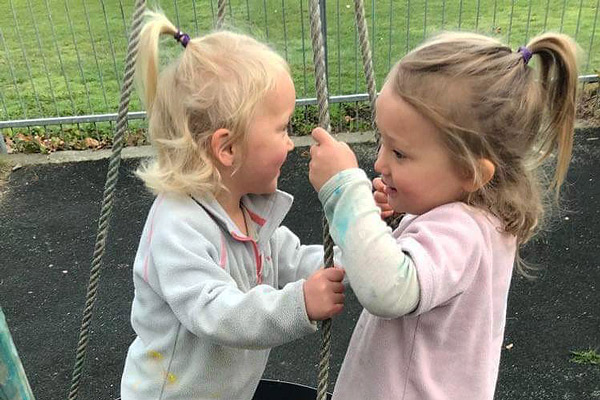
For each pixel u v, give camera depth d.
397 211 1.39
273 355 3.14
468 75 1.25
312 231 4.10
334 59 6.23
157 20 1.54
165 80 1.50
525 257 3.68
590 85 5.54
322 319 1.38
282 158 1.51
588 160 4.70
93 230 4.20
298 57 6.27
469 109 1.25
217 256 1.50
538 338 3.14
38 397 2.98
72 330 3.36
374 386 1.45
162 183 1.46
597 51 5.77
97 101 5.91
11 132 5.44
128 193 4.60
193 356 1.60
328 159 1.34
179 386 1.62
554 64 1.41
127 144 5.30
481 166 1.28
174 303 1.42
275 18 6.83
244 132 1.44
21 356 3.20
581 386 2.88
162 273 1.44
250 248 1.62
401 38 6.30
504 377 2.94
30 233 4.20
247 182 1.52
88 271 3.80
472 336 1.37
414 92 1.26
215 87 1.43
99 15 7.52
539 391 2.87
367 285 1.21
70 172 4.93
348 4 7.18
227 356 1.63
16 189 4.73
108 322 3.39
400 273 1.20
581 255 3.68
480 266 1.32
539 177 1.67
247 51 1.49
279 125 1.49
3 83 6.32
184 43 1.56
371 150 5.08
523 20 6.34
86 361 3.16
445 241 1.26
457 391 1.40
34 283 3.72
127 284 3.67
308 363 3.10
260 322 1.36
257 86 1.43
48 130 5.44
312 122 5.43
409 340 1.40
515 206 1.35
